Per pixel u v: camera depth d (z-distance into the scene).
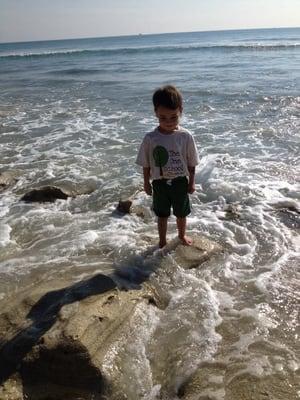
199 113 5.91
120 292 1.90
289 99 6.44
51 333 1.60
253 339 1.68
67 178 3.60
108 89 8.97
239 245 2.40
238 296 1.96
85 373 1.49
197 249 2.32
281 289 1.99
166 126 2.06
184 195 2.23
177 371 1.55
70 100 7.74
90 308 1.73
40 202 3.14
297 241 2.42
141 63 15.65
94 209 3.00
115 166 3.85
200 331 1.73
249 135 4.60
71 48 39.31
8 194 3.34
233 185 3.22
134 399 1.45
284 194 3.06
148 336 1.69
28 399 1.46
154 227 2.65
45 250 2.42
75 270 2.18
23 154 4.36
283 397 1.41
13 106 7.27
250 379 1.49
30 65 18.14
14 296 1.97
